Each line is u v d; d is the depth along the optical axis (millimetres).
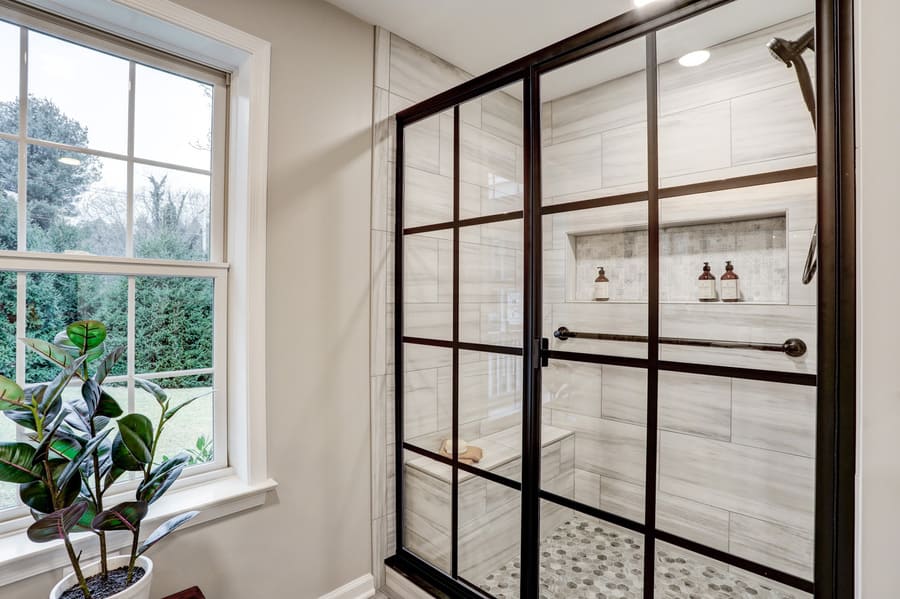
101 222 1451
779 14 1194
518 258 1705
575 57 1541
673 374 1404
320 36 1812
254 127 1623
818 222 1062
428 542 1988
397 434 2096
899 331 328
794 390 1213
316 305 1812
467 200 1855
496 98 1767
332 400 1866
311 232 1793
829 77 1057
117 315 1473
